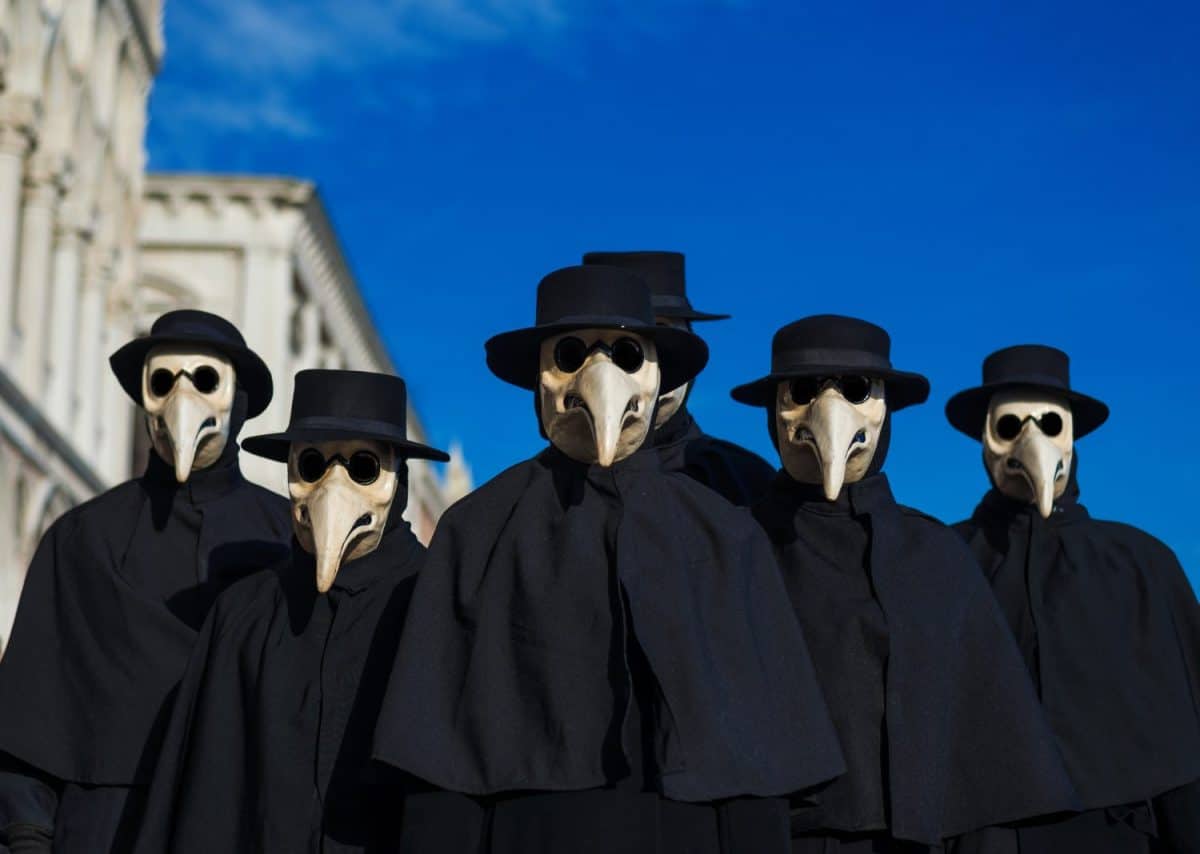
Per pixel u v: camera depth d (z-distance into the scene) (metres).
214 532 8.45
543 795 6.43
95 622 8.20
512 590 6.69
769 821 6.44
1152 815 8.35
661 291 9.42
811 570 7.39
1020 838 8.12
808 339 7.40
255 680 7.30
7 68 31.88
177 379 8.38
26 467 30.80
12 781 8.04
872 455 7.41
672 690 6.43
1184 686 8.49
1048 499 8.43
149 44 40.16
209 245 50.19
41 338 33.09
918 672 7.11
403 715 6.50
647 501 6.82
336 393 7.34
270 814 7.06
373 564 7.39
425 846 6.41
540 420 6.95
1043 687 8.34
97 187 36.72
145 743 7.96
